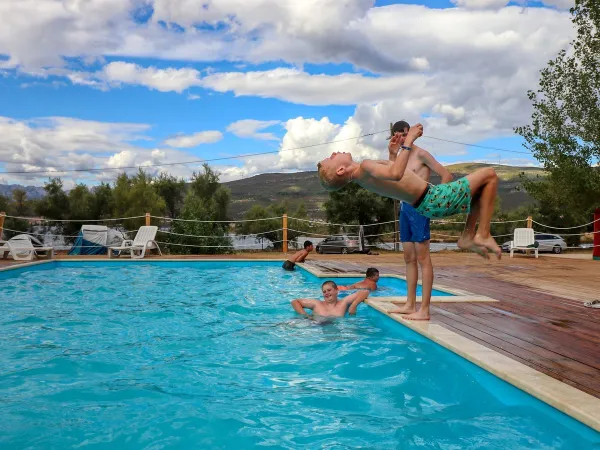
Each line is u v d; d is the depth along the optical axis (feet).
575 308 19.20
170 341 15.99
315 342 15.74
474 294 22.89
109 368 12.96
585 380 10.19
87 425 9.29
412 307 17.95
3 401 10.50
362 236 62.64
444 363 13.30
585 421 8.32
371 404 10.44
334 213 87.30
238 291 27.58
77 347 15.15
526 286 26.17
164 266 41.16
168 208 92.68
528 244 50.52
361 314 20.25
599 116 52.60
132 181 78.48
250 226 89.76
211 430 9.10
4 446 8.41
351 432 9.02
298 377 12.29
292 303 20.84
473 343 13.41
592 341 13.69
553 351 12.57
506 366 11.18
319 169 13.07
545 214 89.30
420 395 10.97
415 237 16.66
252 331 17.38
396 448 8.37
